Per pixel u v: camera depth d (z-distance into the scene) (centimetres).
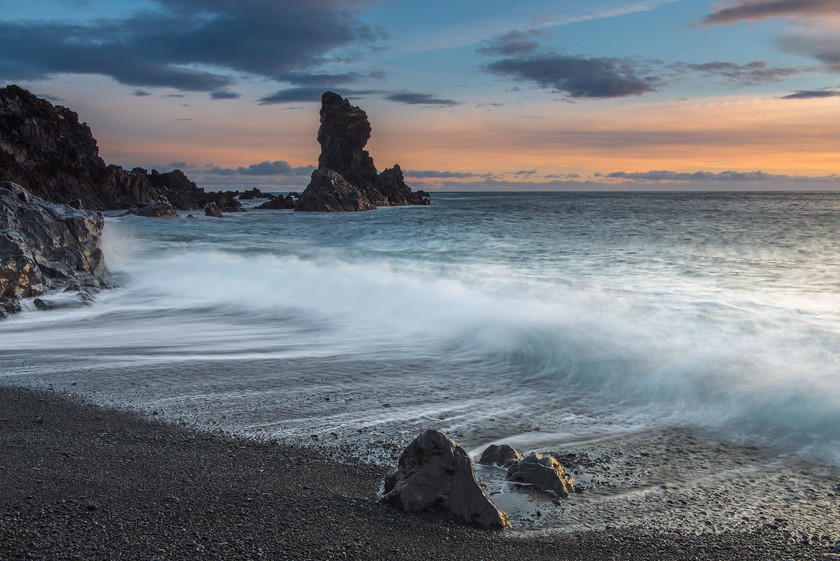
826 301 1177
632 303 1160
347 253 2192
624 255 2134
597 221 4422
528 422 626
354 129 11100
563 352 869
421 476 434
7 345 955
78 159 7100
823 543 401
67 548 356
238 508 419
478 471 503
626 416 645
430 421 623
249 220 5128
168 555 353
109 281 1552
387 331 1070
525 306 1162
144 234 3222
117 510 410
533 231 3397
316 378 774
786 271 1669
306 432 583
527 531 409
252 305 1326
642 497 466
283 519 405
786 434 590
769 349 823
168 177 9006
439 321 1098
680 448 562
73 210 1684
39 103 6781
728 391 693
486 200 13475
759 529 420
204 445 544
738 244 2481
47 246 1493
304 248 2405
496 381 769
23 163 6569
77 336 1030
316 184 7988
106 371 796
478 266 1809
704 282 1475
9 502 418
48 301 1264
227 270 1719
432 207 8800
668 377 747
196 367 823
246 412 639
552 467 486
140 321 1169
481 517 413
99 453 518
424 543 382
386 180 10562
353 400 686
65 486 447
